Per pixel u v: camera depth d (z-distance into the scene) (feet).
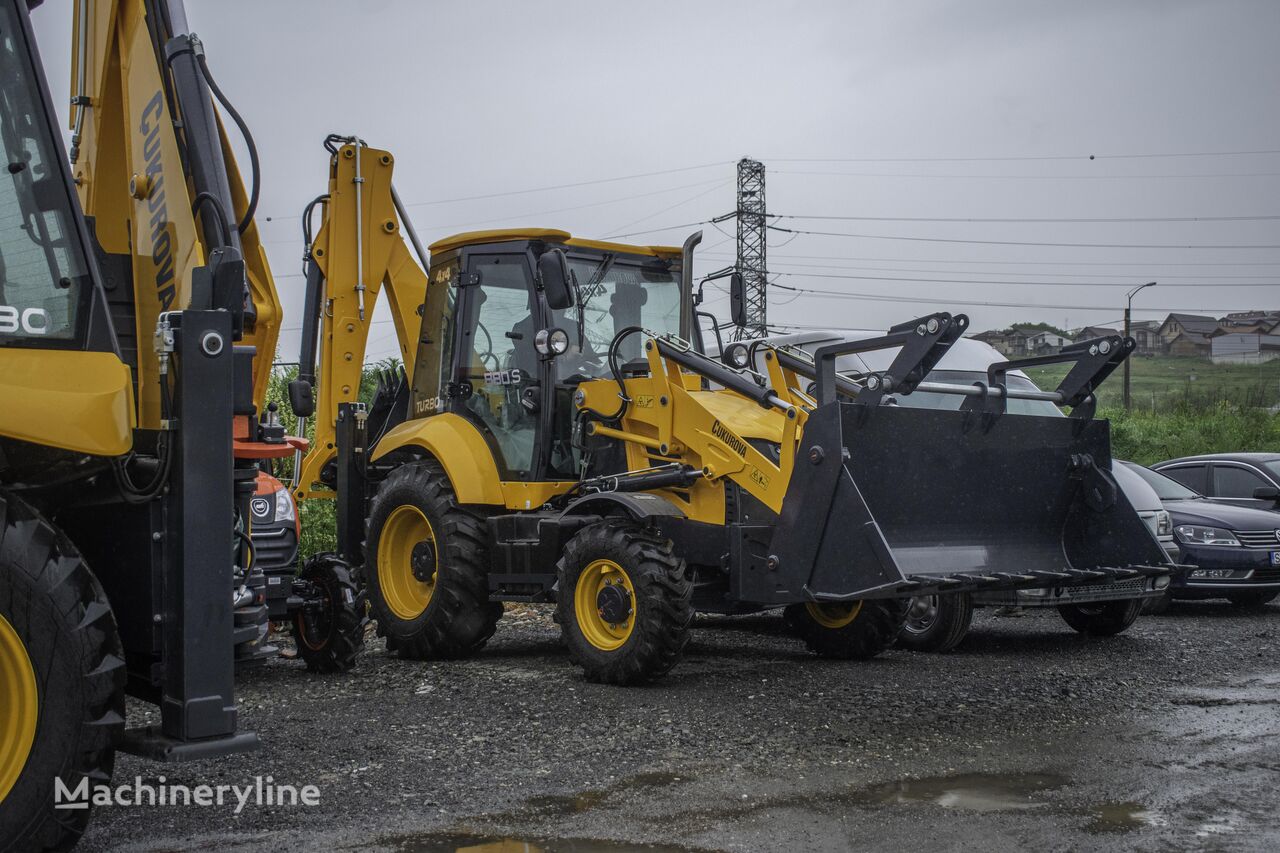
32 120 11.56
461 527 25.07
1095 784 14.28
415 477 26.22
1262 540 34.55
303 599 23.40
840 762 15.42
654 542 21.12
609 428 24.30
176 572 11.76
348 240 29.37
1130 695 20.10
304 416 29.09
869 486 19.52
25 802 10.35
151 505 12.08
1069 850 11.75
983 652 25.89
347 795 13.82
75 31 16.12
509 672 23.15
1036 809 13.23
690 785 14.29
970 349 32.73
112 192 15.37
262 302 14.84
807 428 19.27
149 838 12.15
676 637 20.54
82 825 10.69
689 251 24.97
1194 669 23.07
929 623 25.72
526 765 15.28
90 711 10.64
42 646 10.47
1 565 10.35
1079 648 26.50
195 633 11.68
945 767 15.16
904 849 11.82
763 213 150.30
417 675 22.91
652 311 26.78
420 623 25.45
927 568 19.99
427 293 28.58
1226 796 13.71
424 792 13.94
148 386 13.57
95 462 11.75
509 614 33.94
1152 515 33.27
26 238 11.28
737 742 16.56
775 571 19.60
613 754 15.88
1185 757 15.65
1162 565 21.12
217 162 13.51
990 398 21.02
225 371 11.98
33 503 12.54
